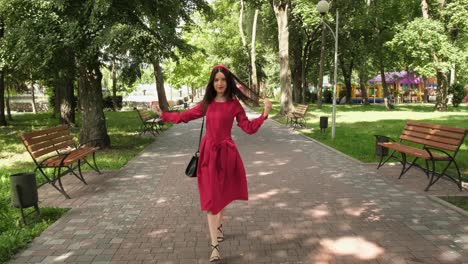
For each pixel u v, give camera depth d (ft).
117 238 14.28
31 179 15.78
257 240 14.01
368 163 27.73
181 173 25.07
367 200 18.75
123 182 22.70
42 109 130.93
